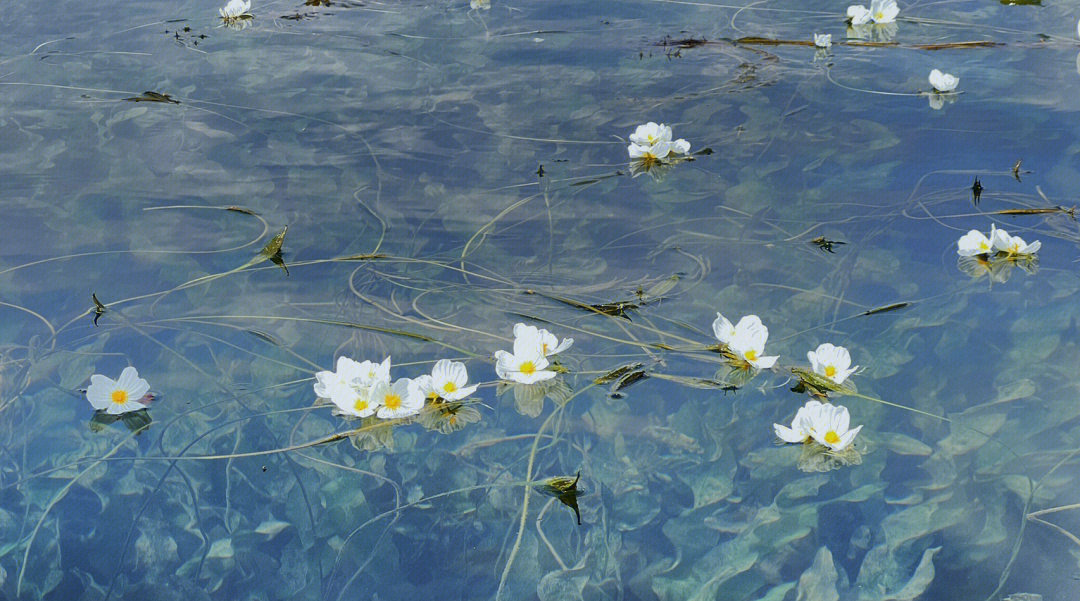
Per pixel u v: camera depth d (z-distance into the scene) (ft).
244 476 3.41
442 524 3.33
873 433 3.46
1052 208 3.98
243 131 4.40
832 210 4.02
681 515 3.33
